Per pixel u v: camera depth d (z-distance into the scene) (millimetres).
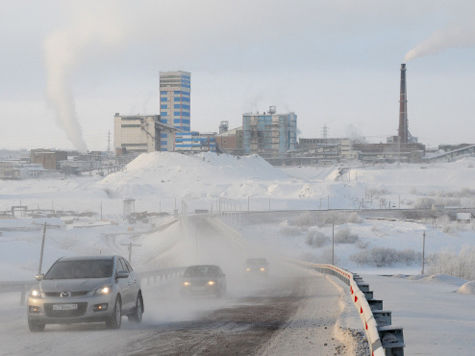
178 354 25094
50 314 32375
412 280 116375
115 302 33594
